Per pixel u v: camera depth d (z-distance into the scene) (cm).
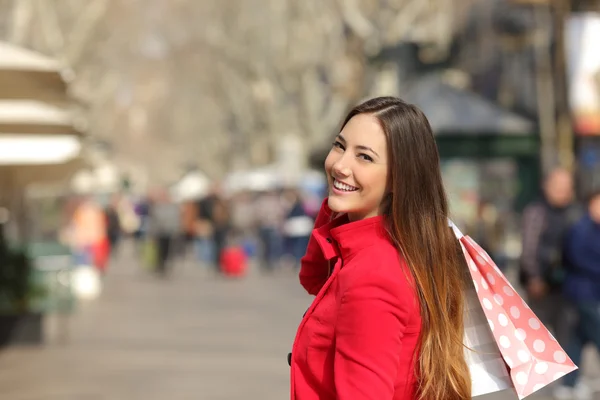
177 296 3009
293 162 6850
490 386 450
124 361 1741
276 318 2394
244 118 8512
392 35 4947
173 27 11262
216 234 3994
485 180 4016
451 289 440
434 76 3997
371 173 436
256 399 1382
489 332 454
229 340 2011
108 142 7275
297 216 4222
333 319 425
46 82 1780
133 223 5481
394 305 413
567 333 1334
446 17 4897
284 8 7006
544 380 446
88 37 5584
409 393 427
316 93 6600
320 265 494
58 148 2183
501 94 4394
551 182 1334
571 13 3756
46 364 1712
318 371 429
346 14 5247
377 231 434
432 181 442
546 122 3762
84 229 3500
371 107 442
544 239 1327
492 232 3472
